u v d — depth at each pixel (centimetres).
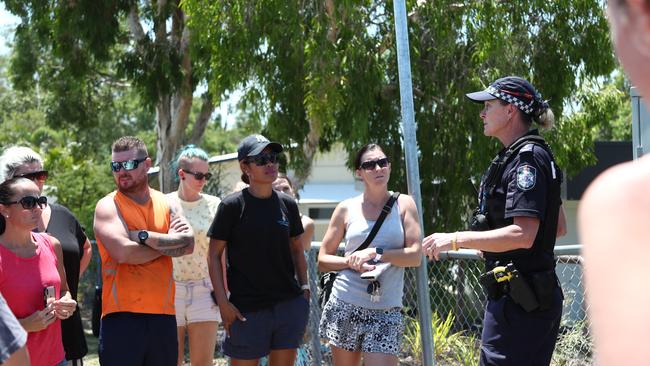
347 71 1173
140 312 461
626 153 1497
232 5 1170
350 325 480
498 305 383
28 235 424
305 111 1241
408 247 471
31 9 1733
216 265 500
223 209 496
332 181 2247
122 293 462
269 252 493
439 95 1308
